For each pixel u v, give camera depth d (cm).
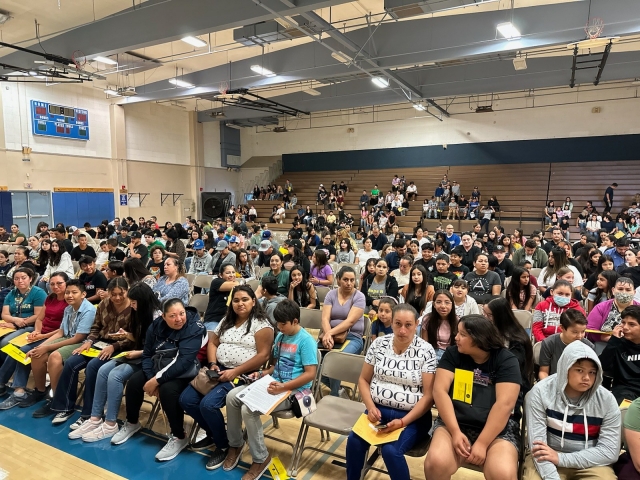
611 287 423
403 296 451
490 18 923
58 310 408
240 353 316
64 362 360
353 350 376
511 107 1817
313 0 685
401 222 1714
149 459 302
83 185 1542
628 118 1627
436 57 988
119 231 1035
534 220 1634
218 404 293
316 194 2091
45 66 1057
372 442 237
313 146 2252
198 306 523
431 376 252
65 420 352
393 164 2067
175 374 307
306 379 290
